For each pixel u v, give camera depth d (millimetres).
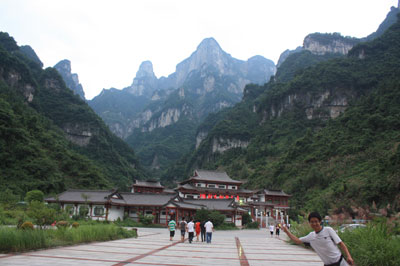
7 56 153750
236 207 63750
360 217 20766
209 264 14266
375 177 71188
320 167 102562
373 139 101875
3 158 79000
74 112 185875
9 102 120750
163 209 57531
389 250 12938
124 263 13531
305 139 131000
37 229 19250
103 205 52938
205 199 67062
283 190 101000
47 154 98875
